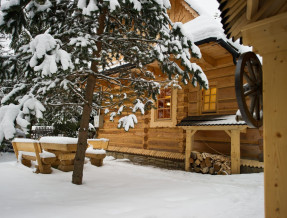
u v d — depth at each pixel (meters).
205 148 8.09
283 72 2.04
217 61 7.93
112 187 4.76
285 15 2.03
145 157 9.74
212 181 5.80
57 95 6.16
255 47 2.21
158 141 9.52
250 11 2.21
